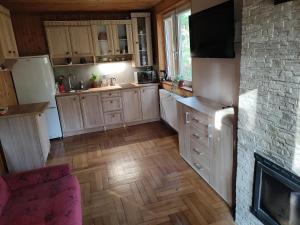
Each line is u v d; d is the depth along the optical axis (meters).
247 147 1.74
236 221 1.99
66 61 4.53
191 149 2.84
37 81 3.97
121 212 2.21
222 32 2.24
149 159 3.22
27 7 3.74
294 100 1.30
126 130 4.50
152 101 4.78
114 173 2.92
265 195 1.66
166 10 3.99
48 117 4.16
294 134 1.34
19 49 4.25
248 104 1.67
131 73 5.06
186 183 2.60
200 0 2.73
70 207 1.66
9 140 2.93
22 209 1.67
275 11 1.33
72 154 3.59
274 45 1.37
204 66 2.85
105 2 3.75
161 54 4.59
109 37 4.49
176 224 2.02
